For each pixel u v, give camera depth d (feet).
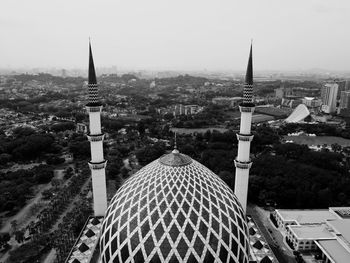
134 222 162.40
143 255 154.10
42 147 595.47
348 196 412.77
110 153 582.35
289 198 394.32
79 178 474.90
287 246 317.01
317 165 528.63
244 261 172.04
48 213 367.45
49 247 307.37
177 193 168.76
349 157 590.14
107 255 168.76
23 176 471.62
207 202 168.96
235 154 542.16
